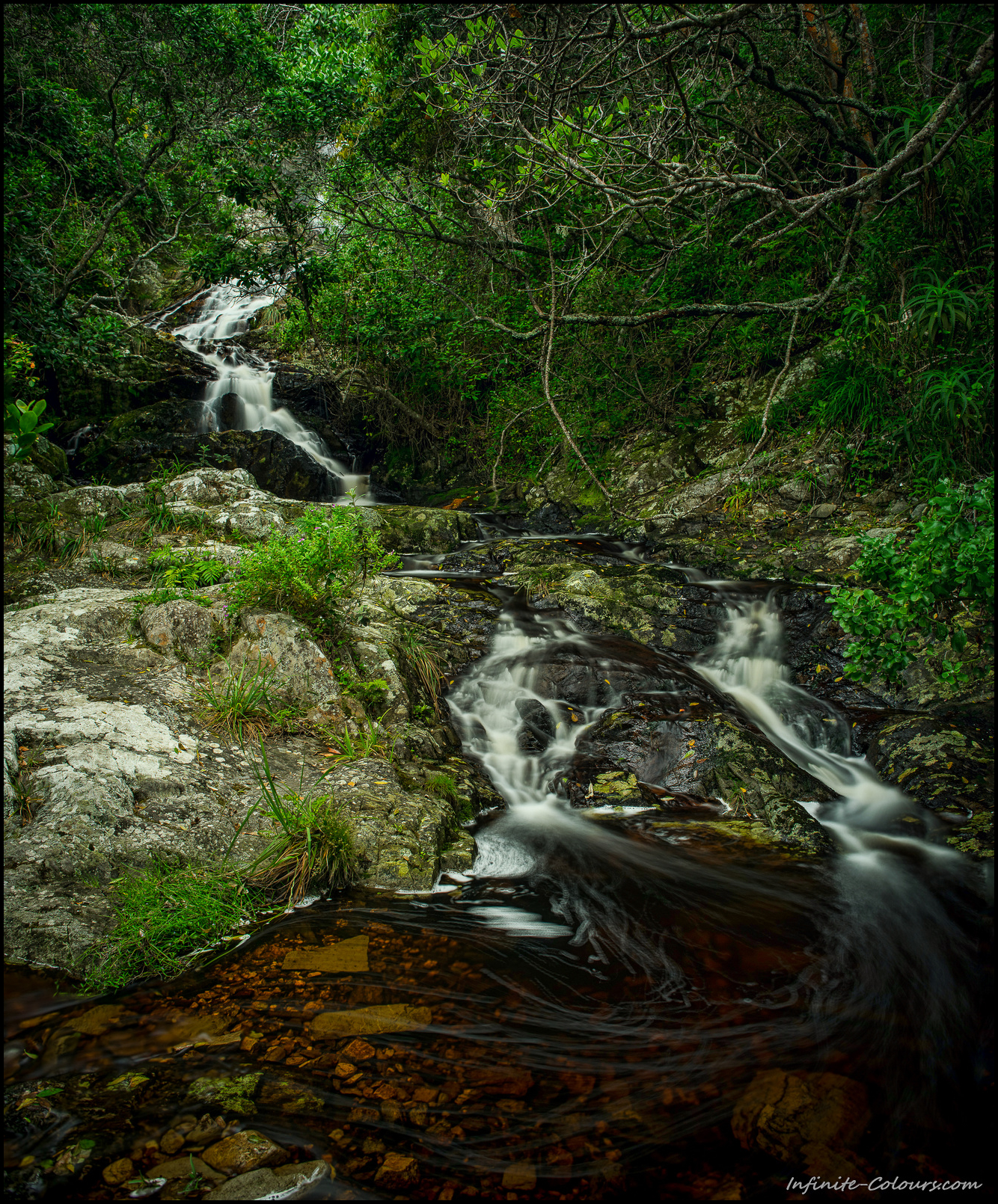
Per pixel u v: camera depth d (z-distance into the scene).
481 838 3.99
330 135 10.15
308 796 3.84
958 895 3.48
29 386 8.10
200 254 10.60
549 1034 2.53
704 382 10.34
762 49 8.20
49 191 9.55
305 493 10.18
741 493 8.38
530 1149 2.07
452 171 9.16
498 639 5.96
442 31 9.47
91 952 2.83
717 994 2.77
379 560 6.47
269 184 9.95
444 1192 1.93
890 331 7.41
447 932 3.14
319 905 3.33
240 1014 2.60
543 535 8.95
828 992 2.80
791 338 7.33
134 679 4.43
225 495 7.21
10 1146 2.04
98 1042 2.45
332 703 4.55
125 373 11.34
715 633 6.14
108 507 6.69
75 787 3.44
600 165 6.12
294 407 11.97
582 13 6.55
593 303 10.10
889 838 4.01
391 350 10.80
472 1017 2.61
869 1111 2.22
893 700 5.28
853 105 7.55
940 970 2.95
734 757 4.58
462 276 10.70
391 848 3.61
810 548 7.23
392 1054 2.42
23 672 4.27
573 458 10.22
